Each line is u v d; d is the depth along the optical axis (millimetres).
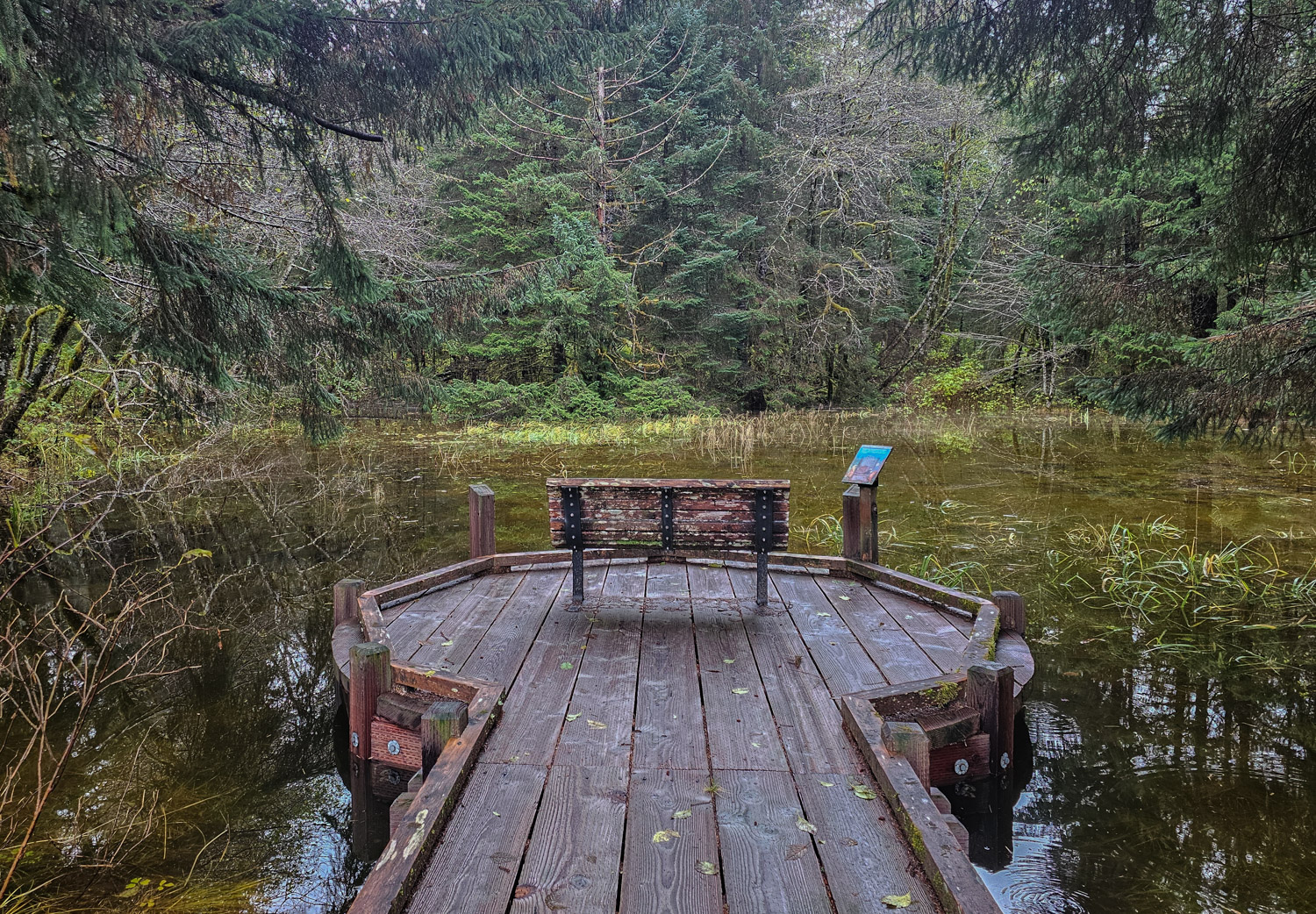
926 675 3717
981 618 4266
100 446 8578
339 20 4355
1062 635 5414
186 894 2859
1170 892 2824
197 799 3549
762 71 23688
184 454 8219
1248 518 8805
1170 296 8141
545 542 7992
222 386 5246
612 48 5219
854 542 5527
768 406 24047
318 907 2811
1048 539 8055
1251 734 4004
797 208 23797
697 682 3629
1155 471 12203
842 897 2127
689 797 2641
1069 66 5277
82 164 3504
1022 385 25609
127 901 2799
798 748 2990
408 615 4641
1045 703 4383
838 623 4477
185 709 4480
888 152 22547
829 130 22859
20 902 2760
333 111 4953
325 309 6188
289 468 12766
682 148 21203
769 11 23797
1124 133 5520
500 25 4465
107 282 5812
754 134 21609
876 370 25531
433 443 16391
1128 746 3896
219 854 3119
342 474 12172
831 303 22734
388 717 3492
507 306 7578
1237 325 11102
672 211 21438
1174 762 3742
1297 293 8492
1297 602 6004
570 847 2352
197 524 9086
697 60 21500
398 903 2035
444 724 2939
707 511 4605
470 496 5711
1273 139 5191
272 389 6688
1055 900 2805
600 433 17859
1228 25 4902
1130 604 6004
